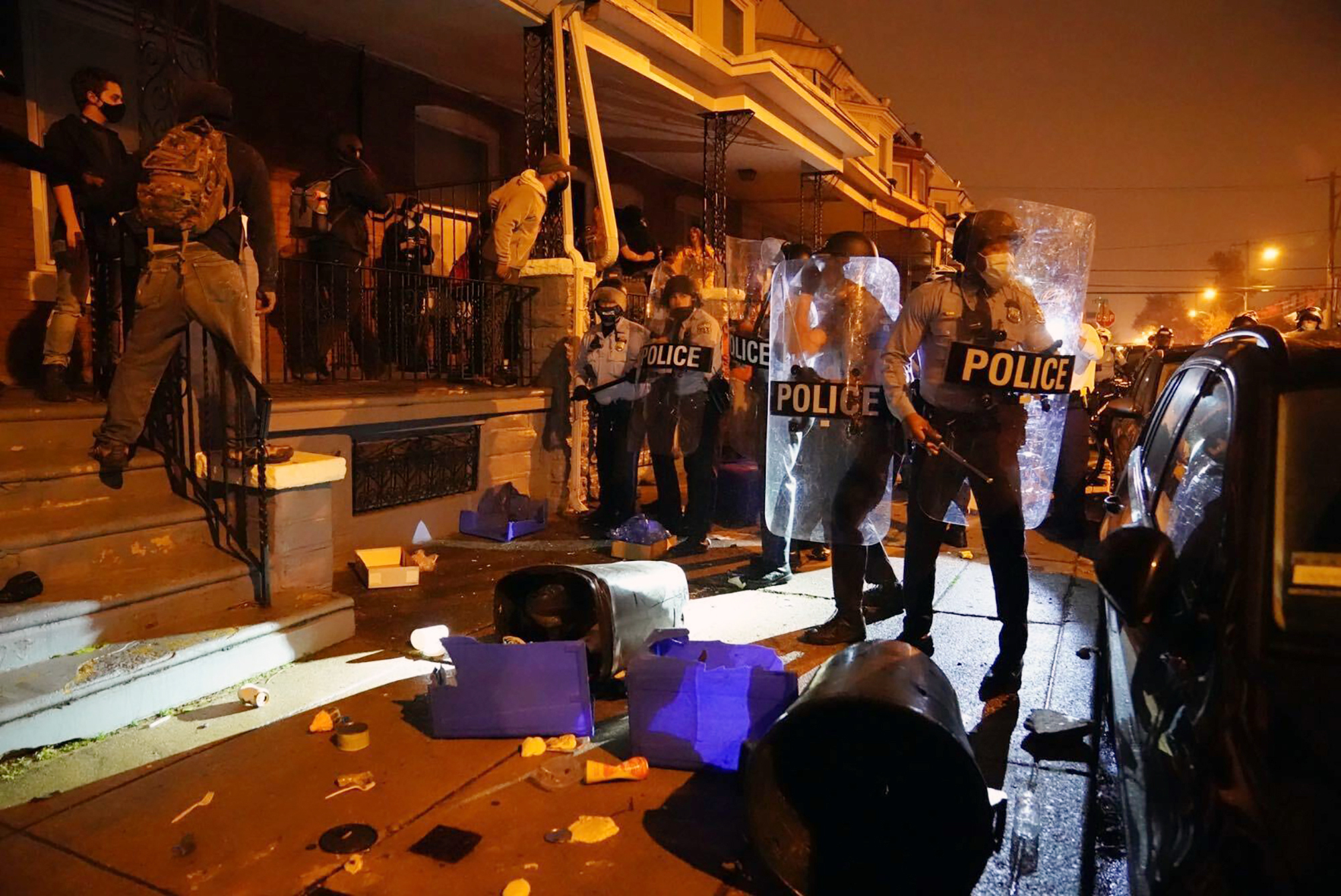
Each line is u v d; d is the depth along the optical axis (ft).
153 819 9.48
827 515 17.56
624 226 32.89
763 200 57.52
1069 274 13.41
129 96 22.81
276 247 15.19
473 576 19.03
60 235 16.03
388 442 20.80
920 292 13.08
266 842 9.08
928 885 8.02
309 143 27.76
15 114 20.35
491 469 24.29
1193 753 5.75
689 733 10.63
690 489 21.70
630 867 8.75
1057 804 10.15
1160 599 6.80
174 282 14.21
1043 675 14.02
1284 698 5.73
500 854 8.93
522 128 37.04
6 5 20.06
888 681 8.59
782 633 15.97
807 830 8.50
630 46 31.17
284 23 26.58
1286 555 6.48
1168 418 11.00
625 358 23.12
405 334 26.86
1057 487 25.67
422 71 31.40
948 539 23.11
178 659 12.32
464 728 11.45
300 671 13.73
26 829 9.23
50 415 15.15
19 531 13.14
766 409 19.67
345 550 19.95
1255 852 5.03
